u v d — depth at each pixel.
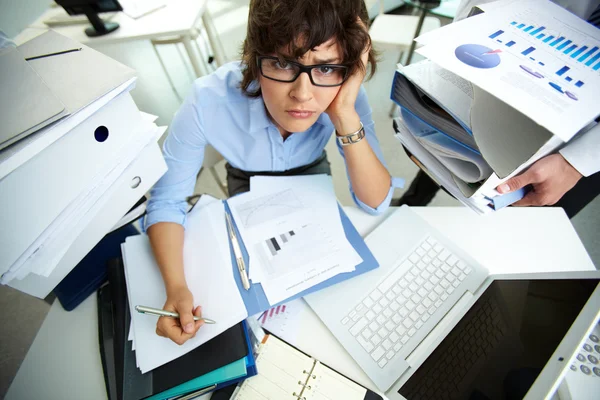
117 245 0.65
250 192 0.71
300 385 0.48
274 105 0.61
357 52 0.53
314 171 0.99
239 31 2.73
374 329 0.53
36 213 0.36
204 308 0.53
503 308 0.47
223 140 0.82
